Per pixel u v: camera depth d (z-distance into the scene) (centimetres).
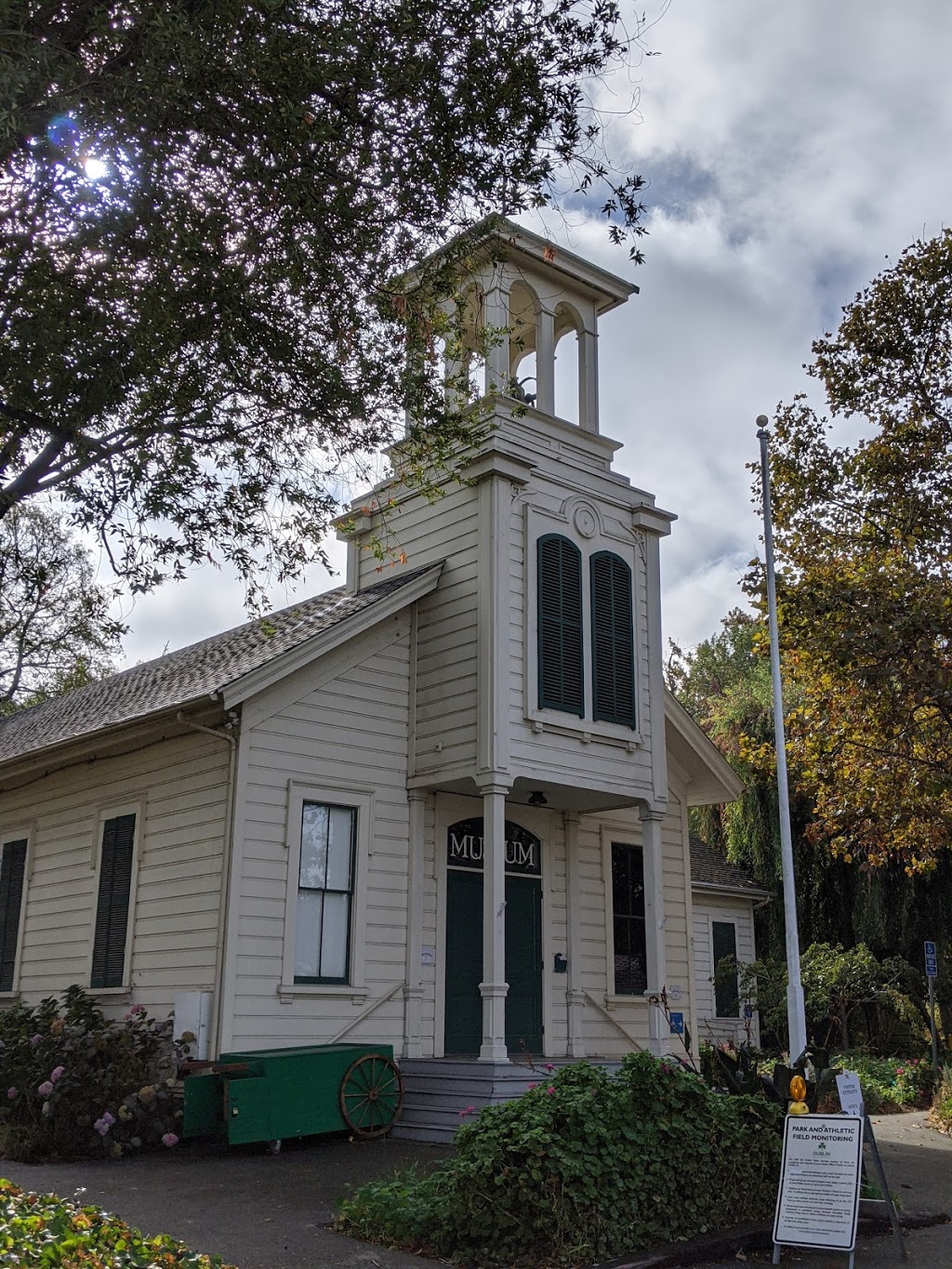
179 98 945
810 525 1848
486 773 1412
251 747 1357
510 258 1622
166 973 1384
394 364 1178
